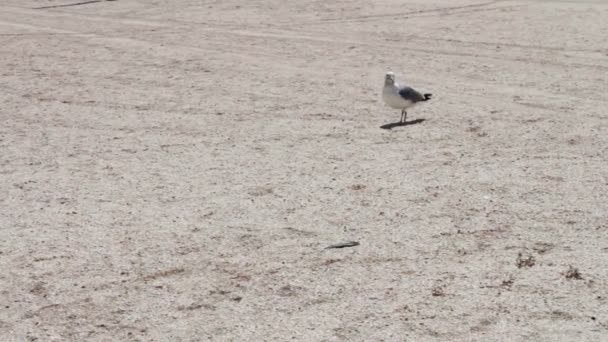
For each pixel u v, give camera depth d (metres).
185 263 9.21
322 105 17.00
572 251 9.36
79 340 7.62
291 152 13.52
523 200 11.05
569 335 7.53
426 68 20.94
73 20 31.09
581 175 12.07
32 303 8.34
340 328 7.73
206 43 25.20
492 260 9.15
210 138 14.50
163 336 7.66
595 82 18.91
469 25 27.94
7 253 9.55
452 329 7.67
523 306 8.09
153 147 13.98
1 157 13.48
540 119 15.59
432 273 8.85
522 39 25.06
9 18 31.84
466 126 15.15
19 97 18.17
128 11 33.25
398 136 14.49
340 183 11.85
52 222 10.48
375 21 29.31
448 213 10.61
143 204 11.09
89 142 14.38
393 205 10.93
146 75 20.48
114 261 9.28
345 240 9.79
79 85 19.38
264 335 7.63
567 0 32.59
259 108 16.80
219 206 10.98
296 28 28.17
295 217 10.55
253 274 8.91
